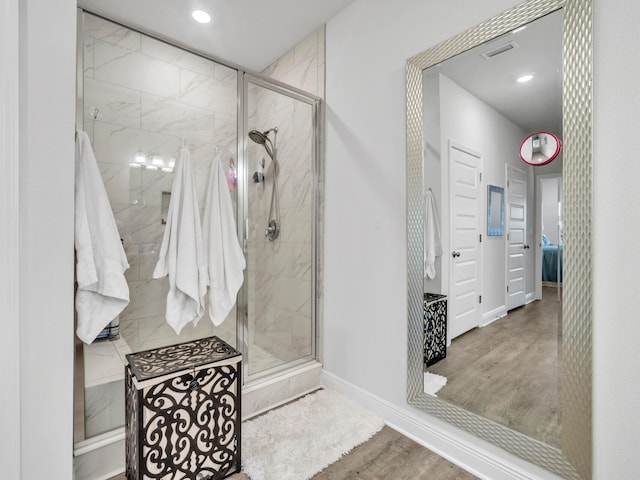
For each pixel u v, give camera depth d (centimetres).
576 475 118
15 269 95
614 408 110
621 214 108
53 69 104
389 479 143
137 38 199
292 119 224
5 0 91
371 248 195
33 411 102
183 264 163
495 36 139
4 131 92
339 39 215
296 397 215
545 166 126
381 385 190
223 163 210
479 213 146
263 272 221
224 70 224
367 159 197
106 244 139
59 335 106
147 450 122
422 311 169
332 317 223
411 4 172
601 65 111
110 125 197
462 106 152
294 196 234
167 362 136
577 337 118
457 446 153
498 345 140
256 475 143
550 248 125
